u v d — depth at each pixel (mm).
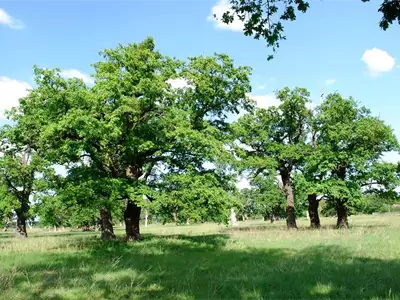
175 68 24281
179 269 12930
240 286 9680
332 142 33844
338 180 32062
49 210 21688
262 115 36250
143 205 20203
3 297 8742
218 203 22219
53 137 21688
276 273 11172
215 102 25922
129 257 15875
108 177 22484
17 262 14391
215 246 19891
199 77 24172
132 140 21016
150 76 21391
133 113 21469
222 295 8977
